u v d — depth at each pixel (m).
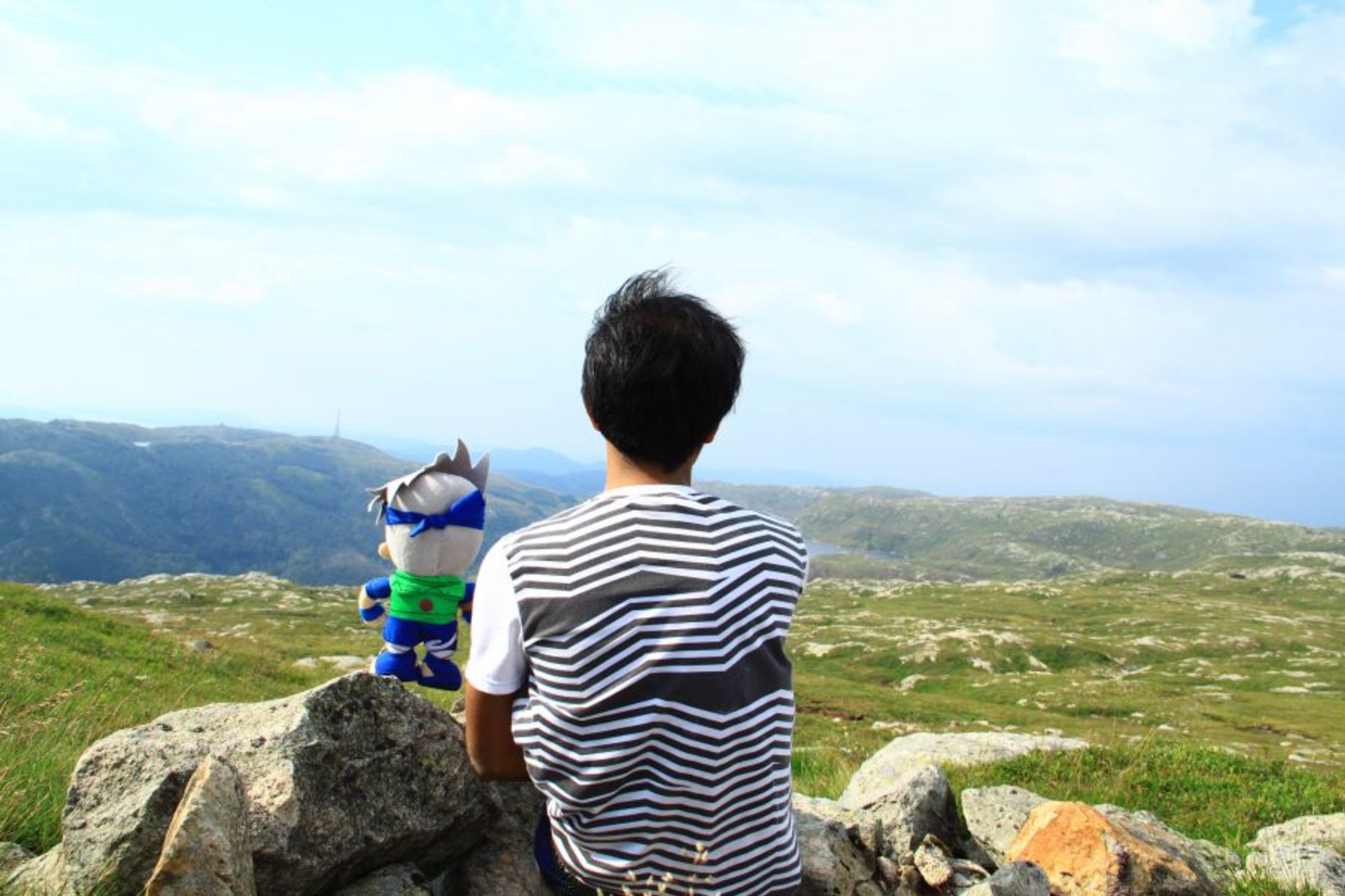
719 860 3.26
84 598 106.44
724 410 3.40
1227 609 131.75
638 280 3.63
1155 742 14.95
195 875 3.05
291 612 102.19
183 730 4.33
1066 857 5.71
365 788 4.05
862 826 5.75
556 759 3.23
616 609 3.10
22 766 6.26
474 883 4.38
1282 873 6.95
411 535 4.91
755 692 3.22
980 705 66.75
